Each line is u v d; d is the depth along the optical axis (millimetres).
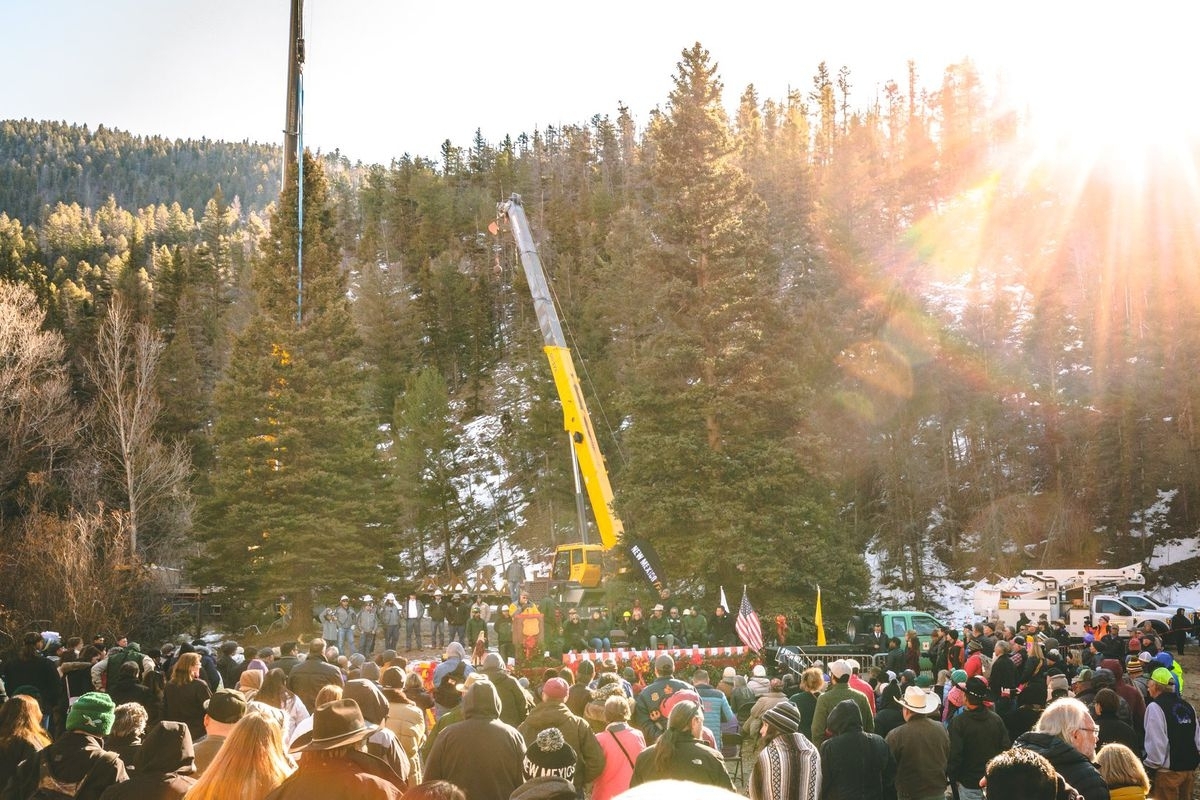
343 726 5375
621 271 84438
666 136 46688
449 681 10914
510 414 82750
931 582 59312
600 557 40250
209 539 43438
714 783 7664
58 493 48125
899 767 9969
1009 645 18953
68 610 34438
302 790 5184
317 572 41625
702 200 45750
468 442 91000
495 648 36000
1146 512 61156
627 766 8789
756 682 17984
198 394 72938
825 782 8812
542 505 75562
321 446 44594
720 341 43781
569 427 42281
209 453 66062
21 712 8266
